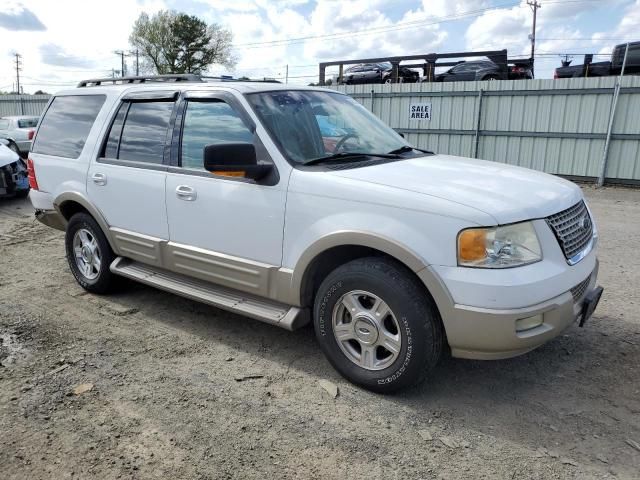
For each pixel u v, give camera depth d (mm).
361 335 3254
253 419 3025
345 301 3291
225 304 3795
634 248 6785
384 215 3045
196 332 4199
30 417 3023
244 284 3709
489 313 2785
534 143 13695
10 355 3785
